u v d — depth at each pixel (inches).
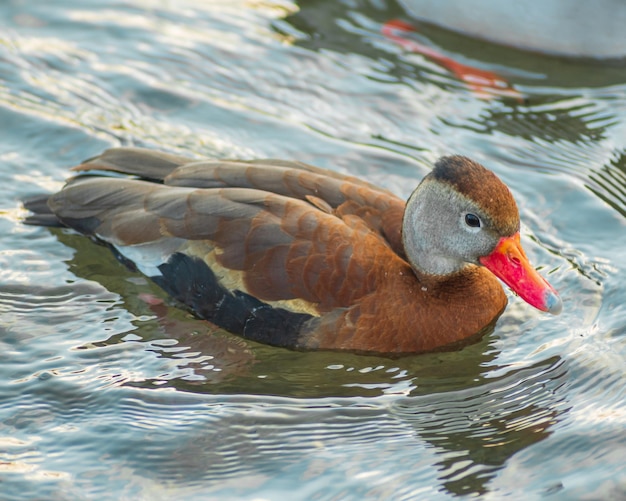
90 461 388.2
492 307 477.4
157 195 468.1
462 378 447.8
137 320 465.7
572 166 593.9
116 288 481.7
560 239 540.7
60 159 568.7
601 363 452.4
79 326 460.8
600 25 689.6
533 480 383.9
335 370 449.4
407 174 577.6
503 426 417.4
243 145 593.6
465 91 653.9
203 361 446.3
